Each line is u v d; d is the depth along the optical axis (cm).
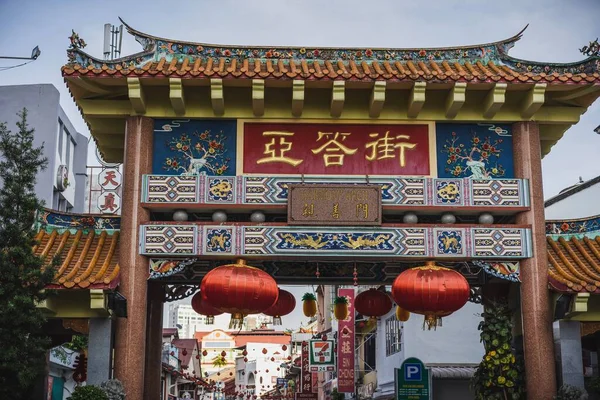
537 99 1449
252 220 1466
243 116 1497
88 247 1499
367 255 1436
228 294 1377
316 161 1490
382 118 1502
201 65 1487
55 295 1348
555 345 1474
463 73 1434
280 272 1727
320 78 1422
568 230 1591
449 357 2647
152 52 1506
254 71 1421
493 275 1479
